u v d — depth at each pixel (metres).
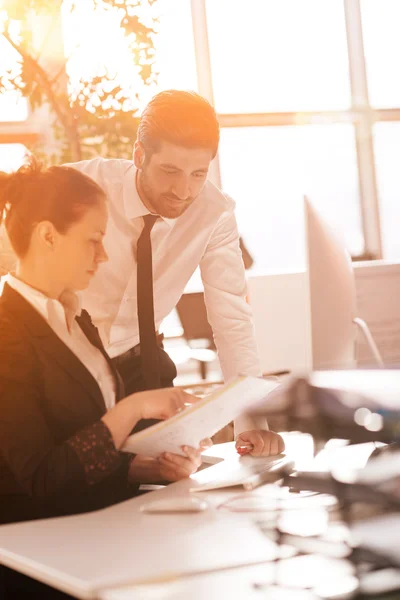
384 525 0.98
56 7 4.59
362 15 7.49
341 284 1.80
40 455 1.34
